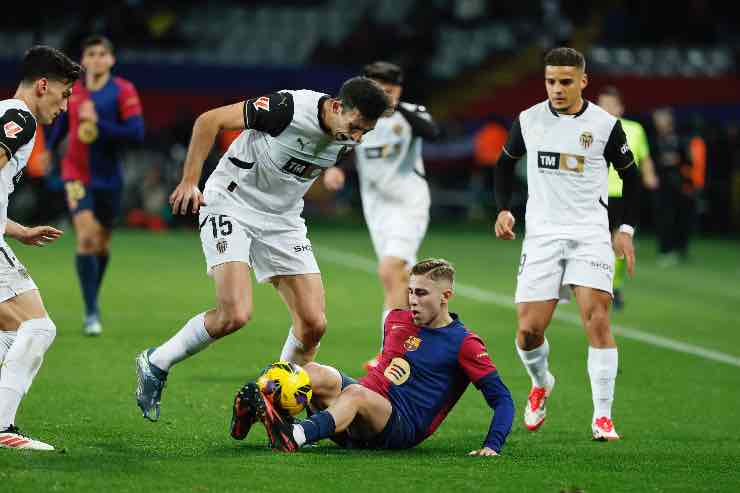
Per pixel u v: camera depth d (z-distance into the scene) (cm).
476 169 9462
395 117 3341
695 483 1920
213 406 2569
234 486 1744
